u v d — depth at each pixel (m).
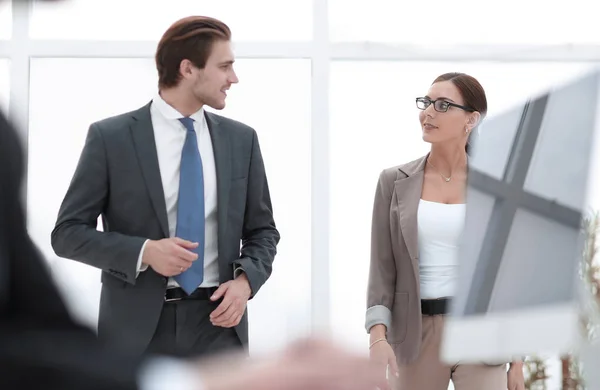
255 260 3.38
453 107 3.63
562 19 6.21
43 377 0.37
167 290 3.20
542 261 0.72
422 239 3.55
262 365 0.37
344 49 6.03
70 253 3.19
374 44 6.05
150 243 3.12
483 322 0.74
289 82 5.99
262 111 5.96
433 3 6.14
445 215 3.53
